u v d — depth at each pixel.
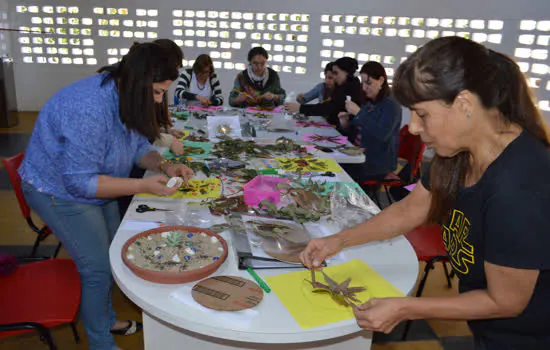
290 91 6.59
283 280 1.22
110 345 1.78
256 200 1.69
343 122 3.43
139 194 1.76
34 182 1.54
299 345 1.34
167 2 6.29
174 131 2.79
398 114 2.99
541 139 0.88
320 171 2.19
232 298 1.11
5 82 5.63
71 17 6.32
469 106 0.82
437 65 0.80
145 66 1.41
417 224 1.28
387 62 6.30
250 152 2.48
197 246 1.31
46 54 6.46
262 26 6.36
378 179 3.11
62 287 1.66
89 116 1.40
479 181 0.91
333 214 1.64
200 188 1.87
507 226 0.83
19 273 1.73
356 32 6.26
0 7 6.09
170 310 1.06
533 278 0.84
